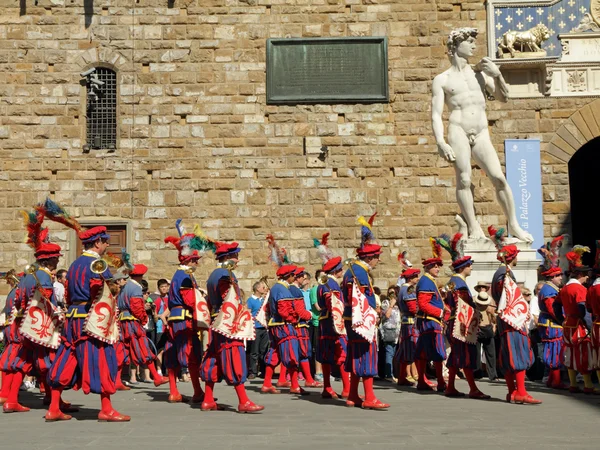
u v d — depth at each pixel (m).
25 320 11.52
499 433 9.06
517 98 23.44
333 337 13.33
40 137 23.17
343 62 23.52
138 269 15.29
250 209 23.06
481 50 23.62
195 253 12.85
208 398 11.74
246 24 23.64
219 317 11.23
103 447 7.90
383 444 8.11
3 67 23.34
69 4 23.55
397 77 23.55
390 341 18.50
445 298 14.95
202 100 23.39
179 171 23.14
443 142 17.17
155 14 23.59
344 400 13.28
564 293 14.70
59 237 22.72
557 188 23.23
